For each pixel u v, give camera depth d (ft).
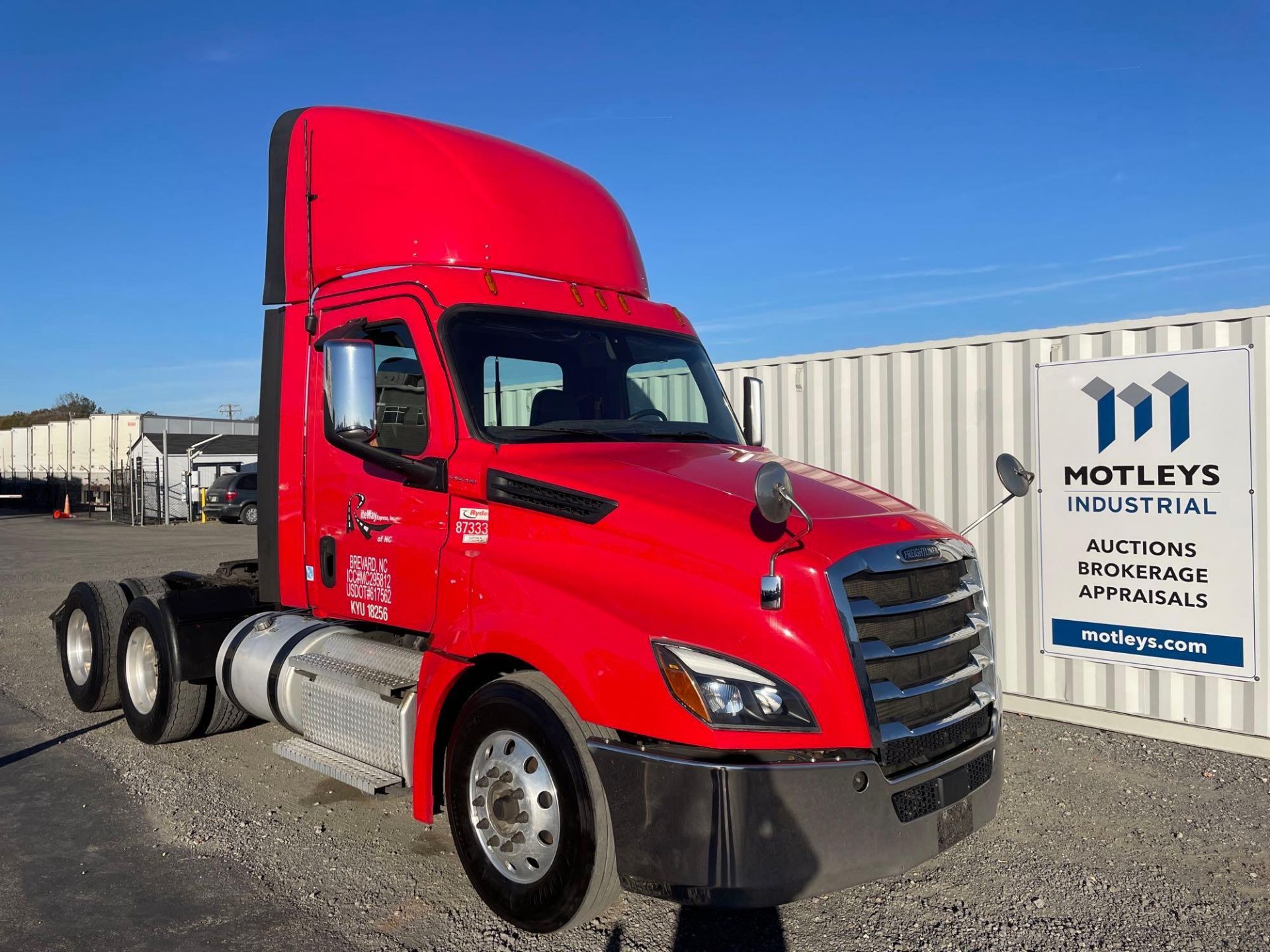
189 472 122.93
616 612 11.74
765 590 11.19
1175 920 13.14
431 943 12.59
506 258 16.10
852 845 11.04
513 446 14.10
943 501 24.40
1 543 78.23
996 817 16.78
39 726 23.00
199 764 20.01
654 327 17.29
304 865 14.99
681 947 12.51
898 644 11.87
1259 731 19.70
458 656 13.44
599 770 11.56
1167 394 20.51
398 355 15.31
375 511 15.61
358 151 16.71
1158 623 20.81
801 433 27.58
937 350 24.47
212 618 20.40
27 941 12.55
